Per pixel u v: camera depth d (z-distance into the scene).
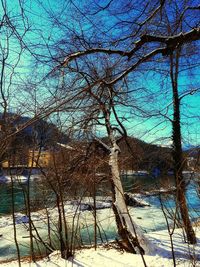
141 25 3.89
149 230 16.12
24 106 2.65
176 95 10.49
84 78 3.84
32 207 12.83
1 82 2.87
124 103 10.70
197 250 8.85
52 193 12.14
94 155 10.98
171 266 7.97
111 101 11.12
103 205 20.67
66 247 9.91
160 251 9.34
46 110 2.19
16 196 23.09
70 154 10.92
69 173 10.92
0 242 14.88
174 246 9.77
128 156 11.06
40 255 10.76
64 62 3.20
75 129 9.56
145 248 9.59
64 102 2.20
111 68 3.84
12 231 16.61
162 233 11.89
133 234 9.84
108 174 11.01
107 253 10.04
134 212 18.97
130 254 9.69
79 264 9.13
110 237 15.23
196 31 3.64
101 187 12.65
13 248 14.03
